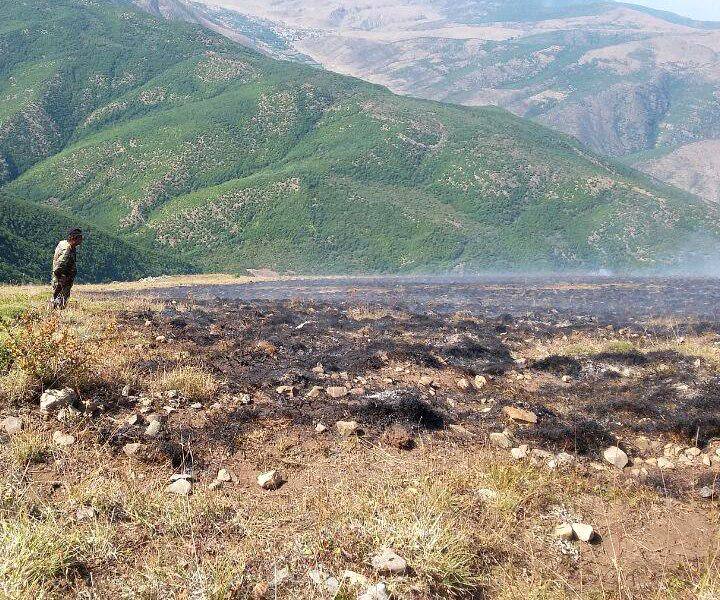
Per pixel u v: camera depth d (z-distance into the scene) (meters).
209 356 10.92
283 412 7.91
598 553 5.22
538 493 6.07
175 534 4.80
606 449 7.68
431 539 4.67
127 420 7.09
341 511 5.20
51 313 11.98
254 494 5.68
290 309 21.39
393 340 14.61
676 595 4.59
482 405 9.23
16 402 7.09
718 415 8.59
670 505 6.20
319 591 4.12
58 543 4.31
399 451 7.02
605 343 15.34
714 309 23.42
